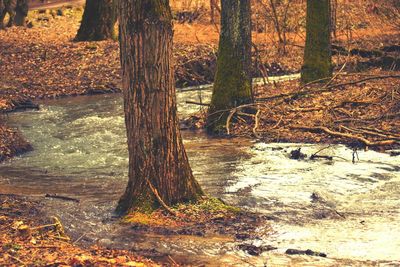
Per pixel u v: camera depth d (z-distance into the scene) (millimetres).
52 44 35094
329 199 12664
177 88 27641
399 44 31109
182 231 10906
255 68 28516
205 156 16453
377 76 20891
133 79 11555
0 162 16562
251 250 10062
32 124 21094
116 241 10586
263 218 11594
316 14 23141
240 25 19516
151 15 11344
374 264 9477
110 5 36562
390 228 11031
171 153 11742
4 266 8734
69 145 18234
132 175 11844
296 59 32125
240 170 15023
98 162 16297
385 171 14539
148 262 9500
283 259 9727
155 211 11578
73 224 11477
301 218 11633
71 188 13977
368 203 12445
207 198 12086
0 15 42031
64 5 53562
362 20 38469
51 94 26406
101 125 20797
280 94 20750
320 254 9844
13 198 13109
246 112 19594
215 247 10250
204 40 36531
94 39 36531
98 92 26969
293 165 15289
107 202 12742
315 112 19703
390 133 16953
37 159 16781
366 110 19266
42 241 10188
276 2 40219
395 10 37750
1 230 10695
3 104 23641
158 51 11438
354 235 10727
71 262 8961
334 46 30297
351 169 14758
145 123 11617
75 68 30188
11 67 30297
